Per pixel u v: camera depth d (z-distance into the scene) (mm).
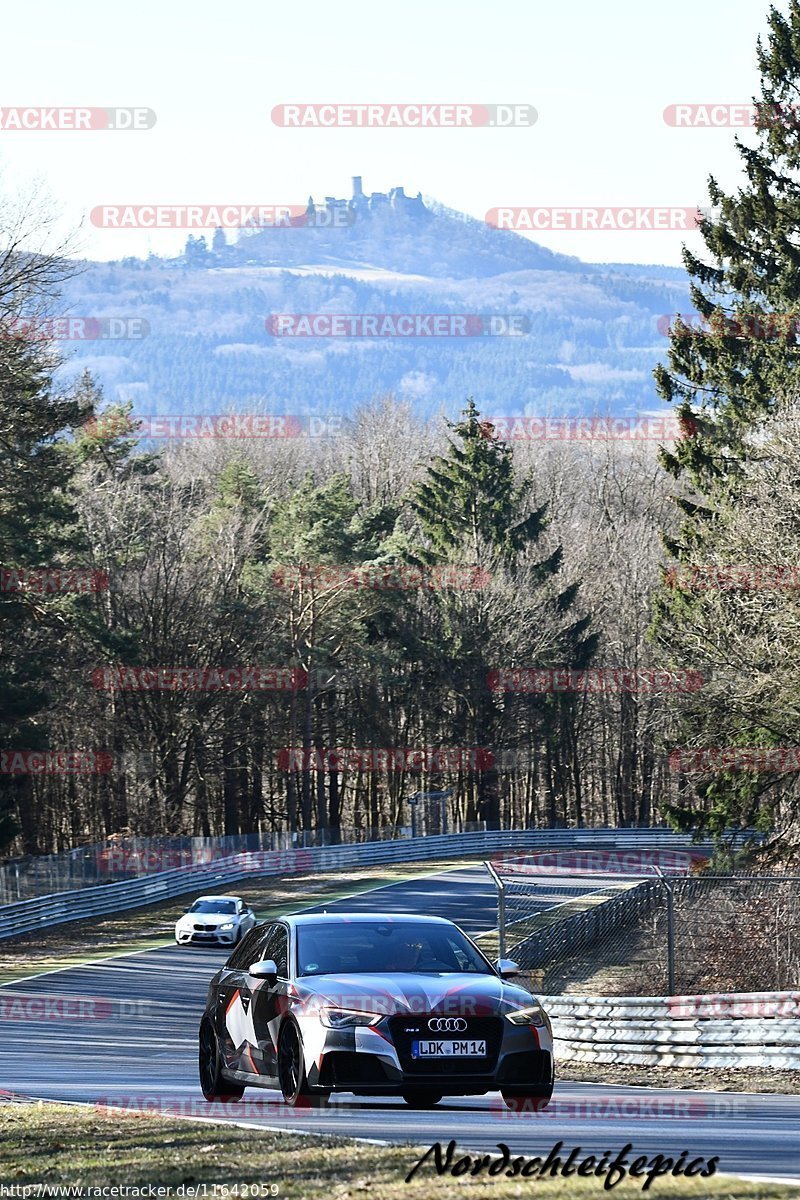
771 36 161500
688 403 164875
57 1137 38344
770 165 162125
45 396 158750
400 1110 43969
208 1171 32125
